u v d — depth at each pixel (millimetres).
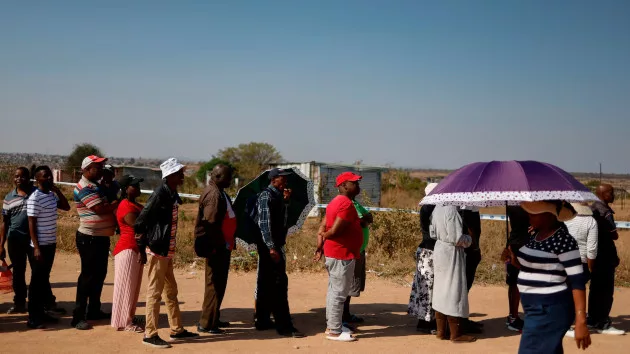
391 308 7812
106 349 5629
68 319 6863
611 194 6582
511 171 4613
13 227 6812
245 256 10820
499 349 5809
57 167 48750
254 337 6242
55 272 9984
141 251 5754
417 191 28016
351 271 6191
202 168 37812
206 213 6023
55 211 6695
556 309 3883
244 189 6863
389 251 11844
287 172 6465
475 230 6297
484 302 8156
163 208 5770
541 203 3982
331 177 24016
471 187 4672
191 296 8312
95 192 6387
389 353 5668
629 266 10570
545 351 3895
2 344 5730
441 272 6035
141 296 8195
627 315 7484
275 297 6344
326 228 6258
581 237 6250
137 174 42656
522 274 4051
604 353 5719
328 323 6203
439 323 6164
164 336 6211
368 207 13289
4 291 8109
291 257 11336
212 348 5766
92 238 6414
